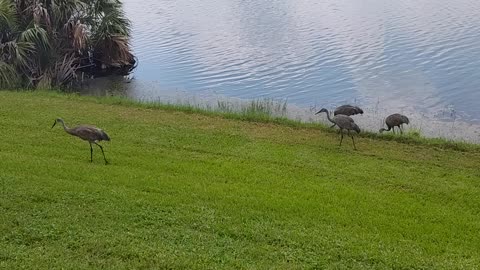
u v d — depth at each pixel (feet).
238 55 84.38
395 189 34.60
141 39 96.02
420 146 43.98
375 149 42.86
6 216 28.07
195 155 40.09
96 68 78.38
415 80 69.67
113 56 78.28
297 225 28.35
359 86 68.23
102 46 77.61
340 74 73.36
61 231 26.89
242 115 51.67
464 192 34.09
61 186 31.89
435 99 62.49
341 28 99.30
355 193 33.22
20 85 64.80
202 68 78.23
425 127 53.31
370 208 31.04
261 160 39.32
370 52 83.15
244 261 24.66
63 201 30.07
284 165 38.47
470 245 27.02
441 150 43.06
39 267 23.81
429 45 85.10
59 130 44.55
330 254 25.49
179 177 34.96
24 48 66.28
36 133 43.37
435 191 34.24
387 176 36.73
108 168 35.91
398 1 121.80
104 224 27.71
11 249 25.16
